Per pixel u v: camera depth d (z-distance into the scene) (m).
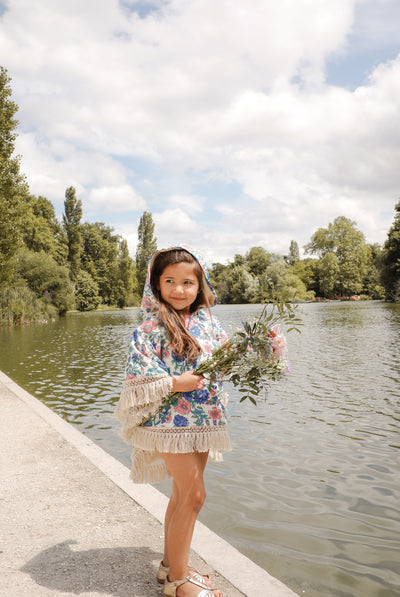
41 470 3.81
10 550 2.53
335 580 2.65
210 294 2.33
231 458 4.84
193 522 2.06
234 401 7.48
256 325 2.12
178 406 2.08
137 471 2.21
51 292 42.31
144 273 83.81
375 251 83.69
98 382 9.70
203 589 1.98
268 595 2.12
